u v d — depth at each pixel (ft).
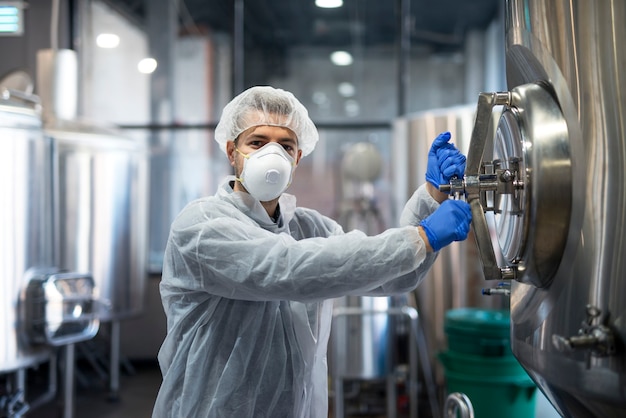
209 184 17.53
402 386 13.05
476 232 3.92
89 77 17.63
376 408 12.73
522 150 3.53
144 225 14.34
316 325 5.08
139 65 17.63
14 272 9.05
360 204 15.56
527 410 9.14
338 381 10.50
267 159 4.59
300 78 18.21
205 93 17.60
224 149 5.49
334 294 4.13
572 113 3.35
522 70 4.03
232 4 17.49
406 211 4.99
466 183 3.88
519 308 4.20
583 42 3.29
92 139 12.87
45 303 9.22
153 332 16.93
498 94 3.78
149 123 17.60
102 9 17.63
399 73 17.22
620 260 3.06
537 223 3.43
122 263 13.55
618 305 3.08
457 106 17.66
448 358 9.50
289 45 18.13
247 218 4.74
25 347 9.23
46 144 9.93
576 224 3.34
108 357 16.38
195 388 4.76
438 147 4.68
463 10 17.63
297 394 4.97
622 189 3.06
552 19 3.54
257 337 4.80
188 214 4.63
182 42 17.62
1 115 8.82
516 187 3.64
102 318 13.24
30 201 9.31
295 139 4.96
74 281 9.87
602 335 3.11
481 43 17.58
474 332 9.24
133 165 13.75
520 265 3.79
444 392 11.93
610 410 3.28
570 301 3.44
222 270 4.28
